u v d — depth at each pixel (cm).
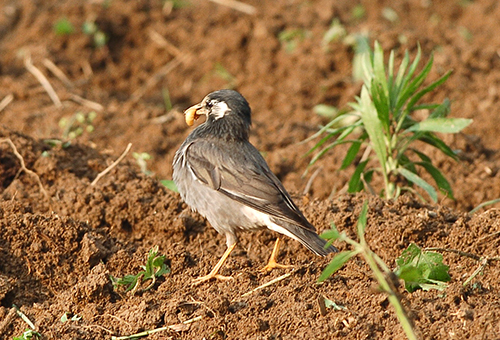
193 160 1121
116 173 1367
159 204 1227
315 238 1025
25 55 2012
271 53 2025
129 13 2145
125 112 1795
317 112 1853
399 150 1279
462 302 920
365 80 1320
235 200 1078
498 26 2183
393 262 1067
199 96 1977
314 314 927
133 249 1152
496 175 1510
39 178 1337
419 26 2173
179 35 2117
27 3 2183
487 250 1062
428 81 1886
